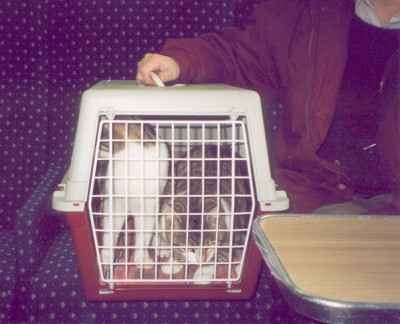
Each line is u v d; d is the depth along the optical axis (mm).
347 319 591
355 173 1531
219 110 1078
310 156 1484
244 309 1310
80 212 1069
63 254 1473
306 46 1560
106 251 1182
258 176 1096
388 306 581
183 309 1311
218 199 1108
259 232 788
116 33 1737
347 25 1524
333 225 821
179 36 1751
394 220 848
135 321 1312
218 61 1592
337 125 1531
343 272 667
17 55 1744
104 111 1055
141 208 1106
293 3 1653
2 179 1794
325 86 1486
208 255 1176
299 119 1545
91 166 1066
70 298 1305
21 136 1776
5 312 1337
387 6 1489
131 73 1751
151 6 1735
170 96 1068
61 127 1770
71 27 1730
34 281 1311
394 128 1427
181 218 1175
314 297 597
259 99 1090
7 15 1725
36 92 1762
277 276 655
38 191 1518
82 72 1746
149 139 1139
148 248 1147
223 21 1757
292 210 1496
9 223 1823
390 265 688
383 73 1497
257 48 1674
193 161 1250
